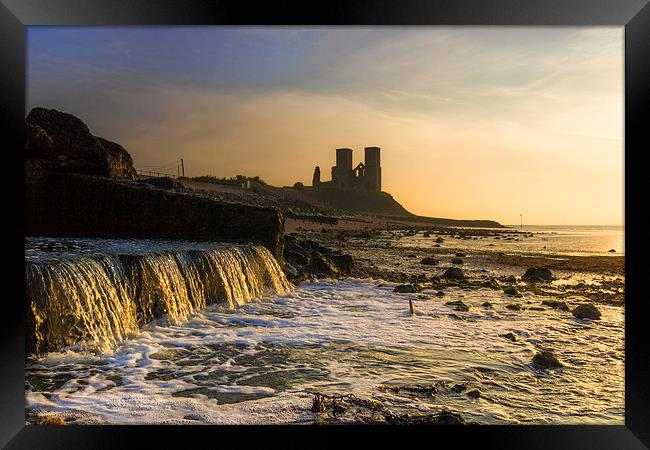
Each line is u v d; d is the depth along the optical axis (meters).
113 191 15.16
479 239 60.53
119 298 9.49
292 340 9.46
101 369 7.68
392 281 18.05
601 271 23.19
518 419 6.11
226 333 9.92
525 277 19.91
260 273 14.44
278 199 80.56
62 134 16.11
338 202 127.56
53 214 14.68
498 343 9.43
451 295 15.05
